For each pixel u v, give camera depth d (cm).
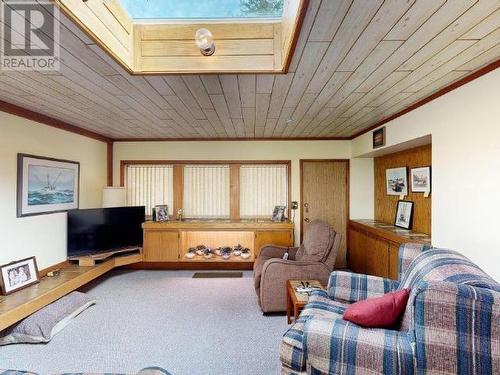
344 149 502
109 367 228
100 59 195
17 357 241
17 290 295
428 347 139
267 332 281
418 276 182
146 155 506
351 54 189
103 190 459
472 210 219
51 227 364
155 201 509
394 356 143
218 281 430
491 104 202
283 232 468
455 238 238
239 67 214
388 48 181
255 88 251
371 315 163
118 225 446
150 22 216
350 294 234
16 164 312
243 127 414
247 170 510
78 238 399
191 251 488
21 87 248
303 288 276
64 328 288
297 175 502
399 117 330
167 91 258
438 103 259
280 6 203
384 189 466
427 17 148
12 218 307
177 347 254
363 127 416
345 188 504
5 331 265
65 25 156
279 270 317
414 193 379
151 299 362
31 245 332
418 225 368
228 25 215
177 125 399
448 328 137
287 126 408
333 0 135
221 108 314
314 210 503
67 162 393
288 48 184
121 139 504
